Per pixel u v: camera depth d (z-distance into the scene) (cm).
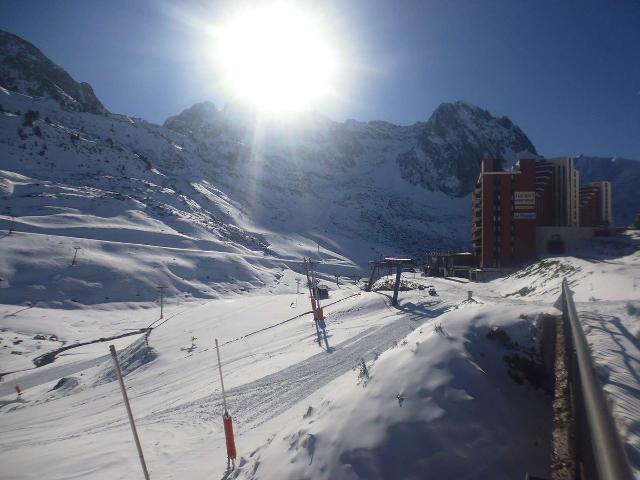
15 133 16338
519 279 4234
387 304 2764
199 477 947
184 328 3788
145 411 1902
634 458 394
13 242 8594
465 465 564
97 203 12612
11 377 4228
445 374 705
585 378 352
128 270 8700
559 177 6688
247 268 10456
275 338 2664
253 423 1230
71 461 1305
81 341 5653
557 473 429
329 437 656
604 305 1281
